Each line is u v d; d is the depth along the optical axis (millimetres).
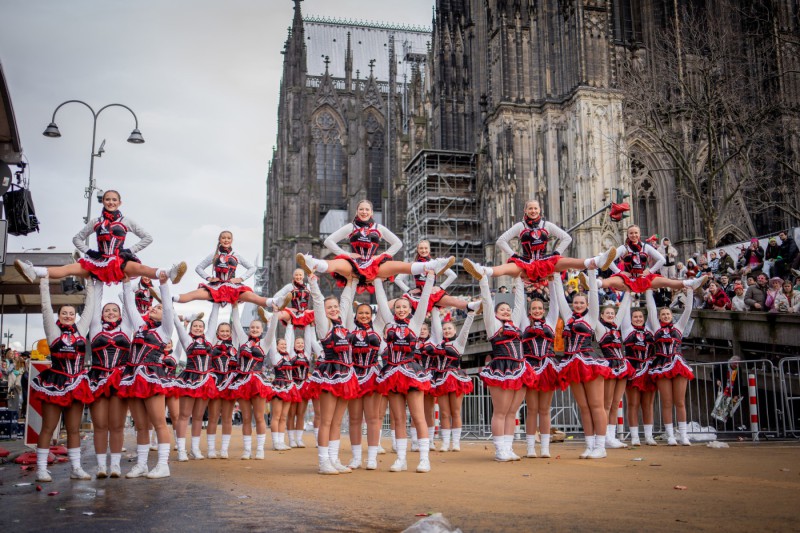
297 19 120000
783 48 59750
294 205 114562
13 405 33969
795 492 10930
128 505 10633
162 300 14969
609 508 9719
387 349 15352
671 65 60531
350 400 15977
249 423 20422
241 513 9719
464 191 80250
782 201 56094
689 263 33969
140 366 14805
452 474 14305
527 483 12578
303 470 16188
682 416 21531
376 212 117812
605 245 61219
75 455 14781
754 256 33688
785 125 59375
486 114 76250
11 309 36625
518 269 16781
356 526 8656
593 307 17531
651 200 67562
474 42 85500
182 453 19812
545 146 66938
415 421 15109
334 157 120562
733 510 9398
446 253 77312
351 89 122250
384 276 15359
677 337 21328
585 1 64312
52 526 8875
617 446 20891
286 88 122500
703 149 63594
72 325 14852
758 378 27375
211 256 19859
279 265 113500
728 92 54031
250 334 20844
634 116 62906
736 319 28891
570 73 65438
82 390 14562
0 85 21578
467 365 48531
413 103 101125
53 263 27609
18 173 28500
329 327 15625
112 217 15156
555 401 34875
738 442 22844
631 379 21547
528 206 17031
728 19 64375
